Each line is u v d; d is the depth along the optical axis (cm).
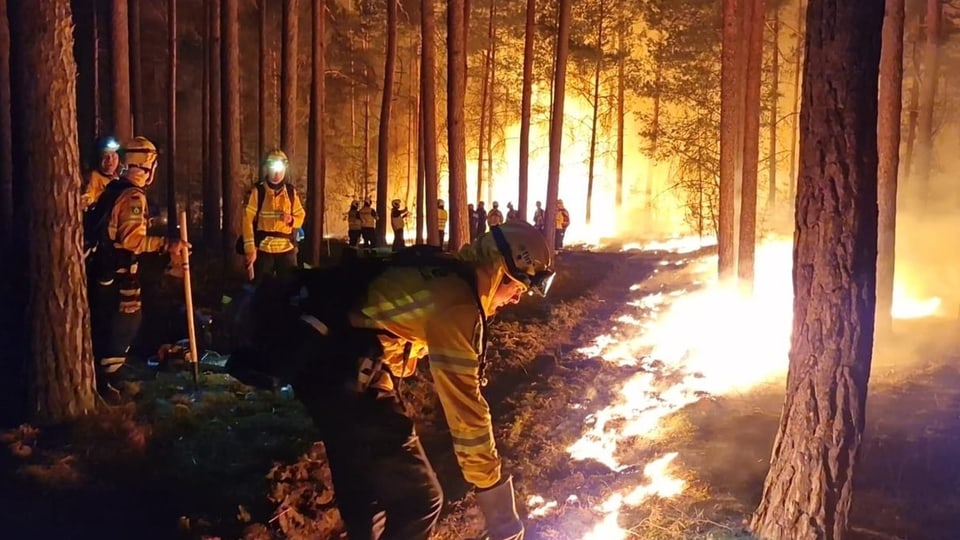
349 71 3881
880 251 1118
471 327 311
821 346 425
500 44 3809
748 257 1374
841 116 417
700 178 2902
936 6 2212
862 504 521
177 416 641
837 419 423
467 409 309
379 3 3853
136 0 2253
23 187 612
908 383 882
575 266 2358
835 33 415
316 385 328
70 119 617
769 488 455
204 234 2105
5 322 909
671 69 3450
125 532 463
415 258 331
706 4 3244
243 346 347
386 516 339
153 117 3506
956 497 534
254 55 3656
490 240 324
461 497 541
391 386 338
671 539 465
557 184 2192
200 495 515
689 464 613
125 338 695
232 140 1653
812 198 426
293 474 554
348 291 331
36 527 464
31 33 598
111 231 679
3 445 568
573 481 585
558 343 1266
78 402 627
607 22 3731
